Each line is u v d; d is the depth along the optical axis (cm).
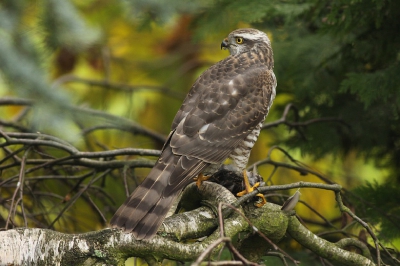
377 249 805
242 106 929
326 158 1412
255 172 925
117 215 732
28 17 919
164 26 1114
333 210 1397
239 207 800
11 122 1218
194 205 921
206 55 1759
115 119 1251
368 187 1142
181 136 867
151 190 766
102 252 715
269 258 1025
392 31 1072
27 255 712
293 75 1175
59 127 824
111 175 1216
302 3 1115
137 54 1730
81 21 868
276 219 805
